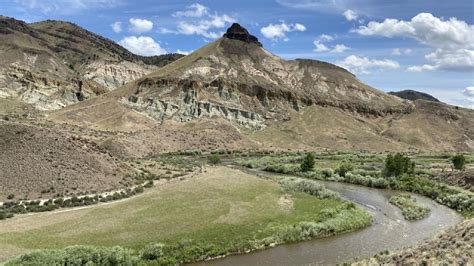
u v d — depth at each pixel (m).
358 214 65.00
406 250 40.62
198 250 47.97
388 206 76.44
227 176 86.50
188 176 86.00
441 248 36.09
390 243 54.25
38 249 41.34
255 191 74.12
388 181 97.56
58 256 39.28
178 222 54.88
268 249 51.16
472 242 34.66
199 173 89.94
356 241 54.81
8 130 73.94
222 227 54.19
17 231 48.41
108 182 72.12
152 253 45.16
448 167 127.88
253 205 65.00
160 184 78.00
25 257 38.53
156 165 102.25
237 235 52.88
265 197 70.69
